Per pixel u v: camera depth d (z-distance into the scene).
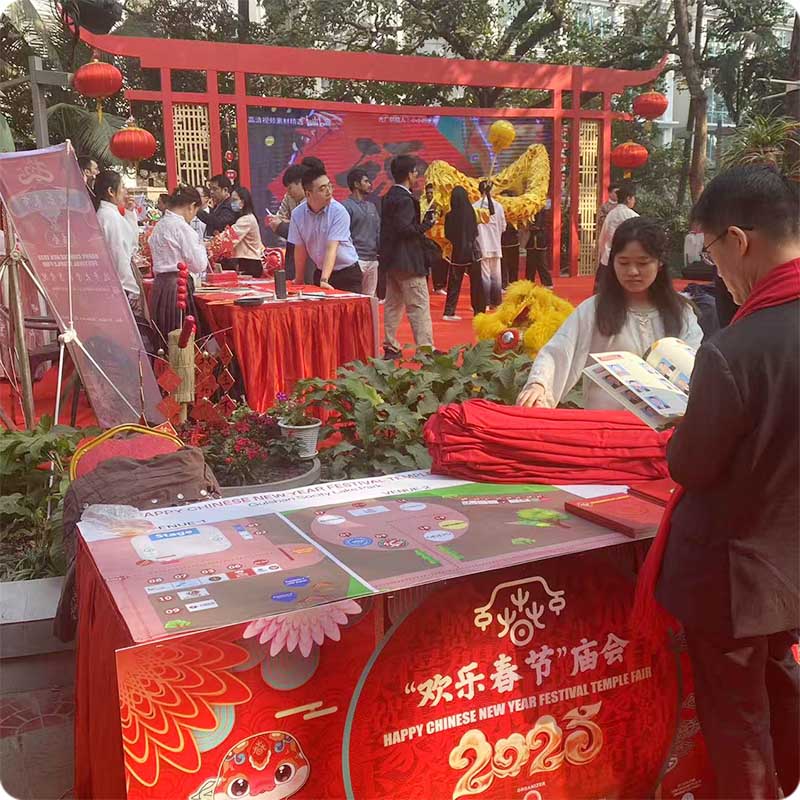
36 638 2.67
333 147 12.16
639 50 16.06
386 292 6.96
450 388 4.06
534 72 12.97
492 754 1.83
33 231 3.63
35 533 3.25
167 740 1.48
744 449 1.52
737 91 15.54
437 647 1.72
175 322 5.46
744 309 1.56
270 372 5.25
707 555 1.61
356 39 15.38
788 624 1.57
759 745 1.68
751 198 1.56
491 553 1.79
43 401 5.78
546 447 2.29
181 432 3.57
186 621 1.50
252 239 7.98
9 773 2.19
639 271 2.54
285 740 1.58
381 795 1.70
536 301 4.32
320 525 2.00
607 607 1.91
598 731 1.95
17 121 13.54
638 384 2.20
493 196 12.29
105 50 10.19
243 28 15.27
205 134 11.09
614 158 13.55
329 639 1.58
